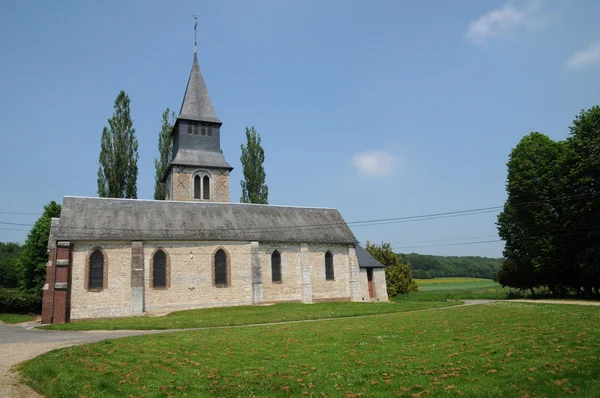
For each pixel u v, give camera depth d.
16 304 37.25
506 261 45.91
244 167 55.50
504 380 9.48
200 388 10.21
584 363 10.23
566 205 37.97
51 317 29.41
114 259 32.62
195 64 49.00
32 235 52.12
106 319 29.78
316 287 40.41
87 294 31.33
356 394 9.25
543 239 39.84
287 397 9.43
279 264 39.19
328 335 17.17
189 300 34.44
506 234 46.94
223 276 36.34
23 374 12.27
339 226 44.69
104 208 35.44
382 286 45.53
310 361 12.34
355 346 14.46
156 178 53.75
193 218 37.88
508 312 23.41
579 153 36.53
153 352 14.14
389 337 16.00
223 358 13.09
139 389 10.34
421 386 9.39
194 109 46.94
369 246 60.06
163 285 33.91
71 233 31.72
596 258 34.69
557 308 25.47
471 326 18.03
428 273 111.38
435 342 14.53
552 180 39.62
